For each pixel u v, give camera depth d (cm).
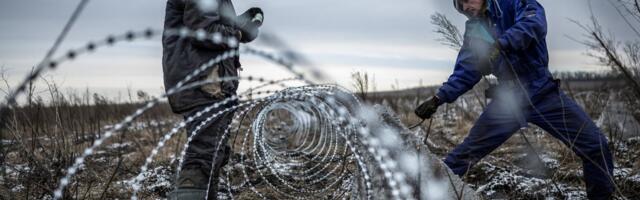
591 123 395
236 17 393
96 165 595
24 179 487
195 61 365
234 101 387
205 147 368
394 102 1195
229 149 411
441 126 923
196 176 367
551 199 433
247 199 483
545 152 564
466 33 391
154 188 509
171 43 376
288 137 677
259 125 398
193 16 350
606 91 771
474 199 298
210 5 347
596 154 391
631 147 610
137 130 923
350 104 296
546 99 393
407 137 302
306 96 281
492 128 402
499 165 564
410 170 290
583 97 843
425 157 298
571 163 526
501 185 483
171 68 372
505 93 392
